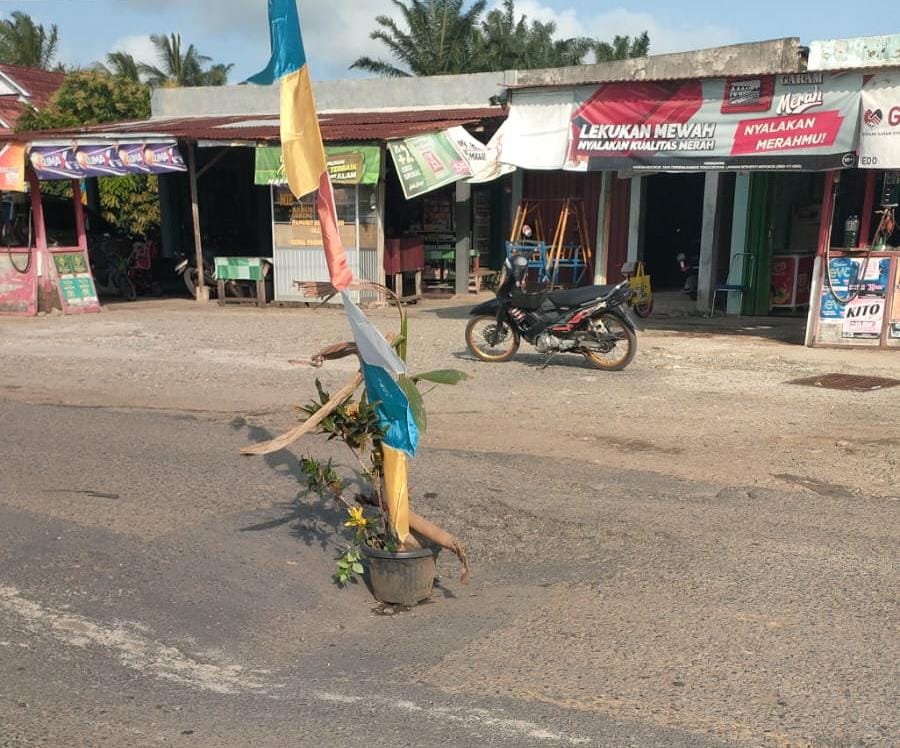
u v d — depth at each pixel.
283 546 5.37
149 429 8.03
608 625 4.34
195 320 15.66
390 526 4.79
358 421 4.54
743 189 15.57
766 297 15.85
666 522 5.68
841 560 5.07
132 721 3.55
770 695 3.69
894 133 10.75
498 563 5.21
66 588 4.77
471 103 20.36
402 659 4.08
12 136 15.41
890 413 8.52
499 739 3.38
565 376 10.34
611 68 17.50
